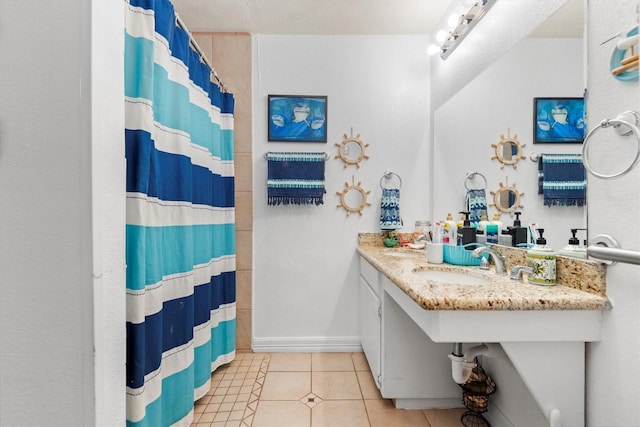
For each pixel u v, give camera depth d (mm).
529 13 1225
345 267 2287
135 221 1035
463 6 1601
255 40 2256
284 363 2084
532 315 893
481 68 1586
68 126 577
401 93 2299
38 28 577
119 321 693
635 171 785
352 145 2287
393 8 1972
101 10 613
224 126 2066
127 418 1013
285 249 2275
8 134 578
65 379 577
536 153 1187
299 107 2262
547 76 1119
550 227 1113
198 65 1632
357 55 2285
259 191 2271
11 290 577
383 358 1595
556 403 914
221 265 2023
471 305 874
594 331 879
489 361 1500
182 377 1396
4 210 578
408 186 2301
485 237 1459
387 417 1533
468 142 1709
